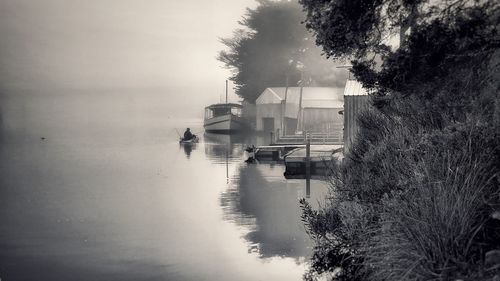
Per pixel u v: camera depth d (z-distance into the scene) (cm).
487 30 780
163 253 1580
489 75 838
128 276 1384
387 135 1312
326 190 2614
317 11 974
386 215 886
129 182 3167
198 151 5019
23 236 1845
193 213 2191
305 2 988
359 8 924
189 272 1380
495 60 823
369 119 1669
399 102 1409
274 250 1521
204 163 4084
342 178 1376
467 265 677
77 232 1897
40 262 1527
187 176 3391
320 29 970
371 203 1051
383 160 1165
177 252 1585
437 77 847
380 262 773
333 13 941
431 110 1162
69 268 1456
